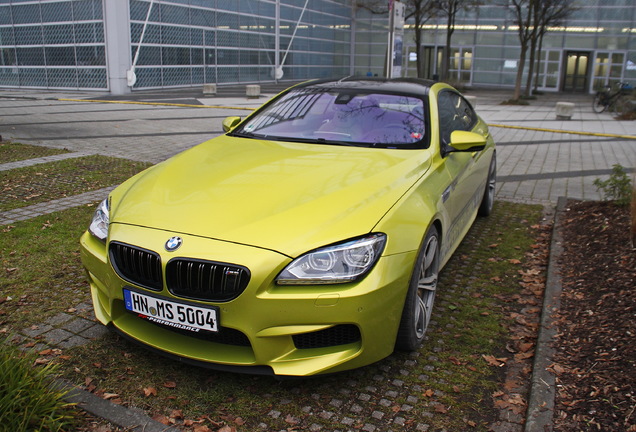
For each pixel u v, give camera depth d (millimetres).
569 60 33219
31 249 4348
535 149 10602
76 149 8945
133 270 2572
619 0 31312
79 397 2480
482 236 5090
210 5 27094
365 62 40781
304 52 35625
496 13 34594
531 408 2451
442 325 3350
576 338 3043
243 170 3111
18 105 16938
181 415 2428
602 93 20359
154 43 24188
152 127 12211
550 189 7121
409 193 2926
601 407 2416
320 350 2492
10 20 24641
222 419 2424
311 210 2613
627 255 4004
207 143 3848
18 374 2260
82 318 3287
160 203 2795
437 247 3201
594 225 4910
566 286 3781
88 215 5281
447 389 2686
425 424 2426
